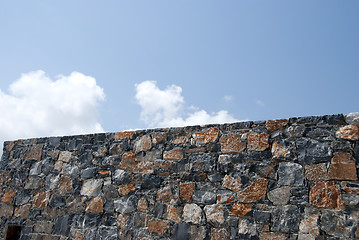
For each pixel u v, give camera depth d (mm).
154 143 5016
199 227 4371
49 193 5594
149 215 4734
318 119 4137
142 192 4879
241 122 4543
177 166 4754
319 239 3764
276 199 4086
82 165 5473
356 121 3943
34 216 5590
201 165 4594
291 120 4270
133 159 5105
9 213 5828
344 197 3781
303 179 4020
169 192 4691
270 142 4309
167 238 4523
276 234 3971
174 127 4953
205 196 4453
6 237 5652
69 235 5199
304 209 3924
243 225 4148
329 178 3898
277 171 4172
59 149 5762
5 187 6027
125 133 5293
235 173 4375
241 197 4258
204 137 4703
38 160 5887
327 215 3803
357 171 3795
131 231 4789
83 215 5203
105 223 5004
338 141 3969
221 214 4301
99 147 5426
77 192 5363
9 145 6289
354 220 3676
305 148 4105
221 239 4219
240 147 4445
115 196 5062
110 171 5223
